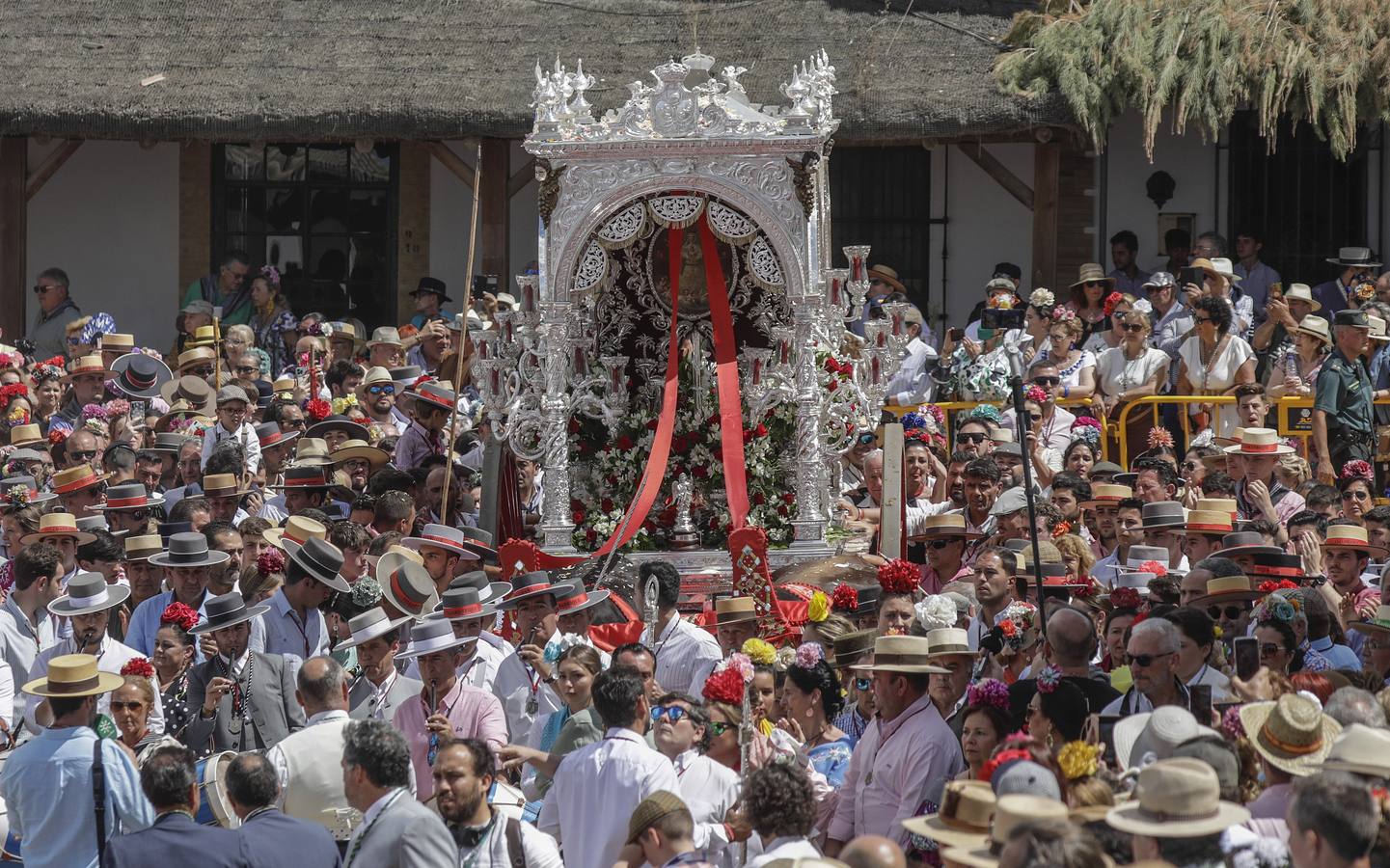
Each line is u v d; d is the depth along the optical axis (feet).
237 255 186.19
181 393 144.56
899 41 179.32
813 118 119.44
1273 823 57.57
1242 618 86.17
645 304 128.88
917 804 73.26
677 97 119.65
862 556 114.83
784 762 65.92
